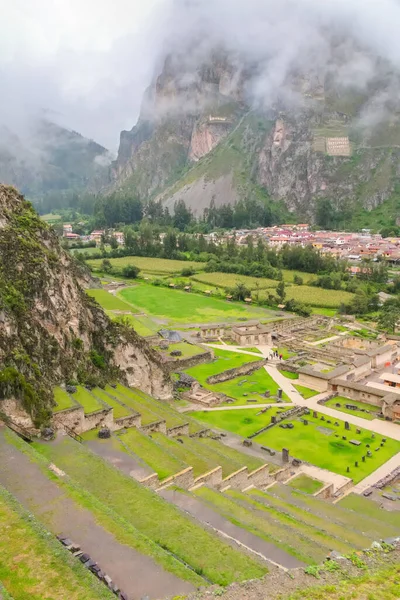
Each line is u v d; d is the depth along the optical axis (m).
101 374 79.44
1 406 52.31
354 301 193.12
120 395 75.81
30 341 62.91
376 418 98.12
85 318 81.19
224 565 35.25
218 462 64.38
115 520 38.09
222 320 177.38
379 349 136.12
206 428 81.81
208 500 50.97
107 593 29.23
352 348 143.25
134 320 151.50
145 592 30.94
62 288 76.00
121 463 52.91
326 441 87.12
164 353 130.75
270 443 85.69
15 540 33.62
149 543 35.62
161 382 97.56
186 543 37.69
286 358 138.50
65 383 67.06
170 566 33.31
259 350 146.00
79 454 51.09
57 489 41.81
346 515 57.47
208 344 151.00
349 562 35.28
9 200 77.81
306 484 70.00
